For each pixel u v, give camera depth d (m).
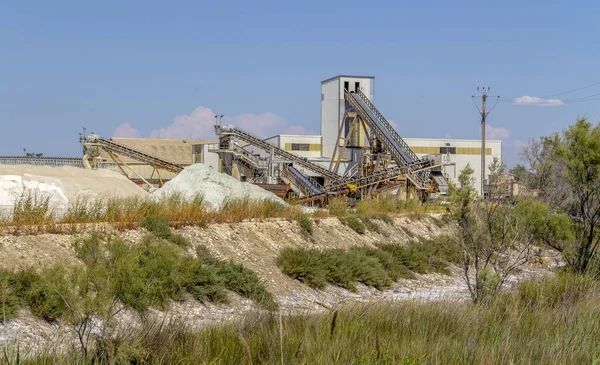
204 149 88.19
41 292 14.96
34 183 31.16
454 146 99.06
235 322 13.63
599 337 12.30
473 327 13.45
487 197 25.91
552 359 10.68
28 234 19.56
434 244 35.03
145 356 11.05
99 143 73.25
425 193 76.06
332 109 97.56
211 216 28.75
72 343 11.56
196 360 10.83
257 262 25.06
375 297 24.48
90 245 12.97
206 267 20.84
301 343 10.94
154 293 14.35
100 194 30.92
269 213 33.81
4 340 13.36
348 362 10.20
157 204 28.06
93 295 12.27
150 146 128.75
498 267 22.59
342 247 32.31
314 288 24.58
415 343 11.55
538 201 26.22
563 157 25.91
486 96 63.28
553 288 18.38
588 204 25.50
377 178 76.50
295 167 84.25
